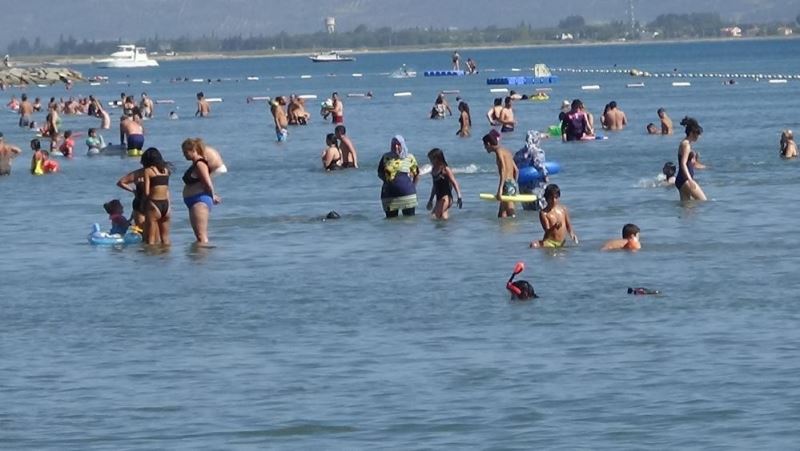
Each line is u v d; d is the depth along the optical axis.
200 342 37.59
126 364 35.31
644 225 56.72
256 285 45.69
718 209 61.22
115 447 28.27
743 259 48.00
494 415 29.64
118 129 140.38
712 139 103.00
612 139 104.12
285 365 34.66
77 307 42.94
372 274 47.12
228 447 28.05
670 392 30.94
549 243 51.53
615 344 35.75
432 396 31.30
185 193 55.41
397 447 27.64
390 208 61.06
